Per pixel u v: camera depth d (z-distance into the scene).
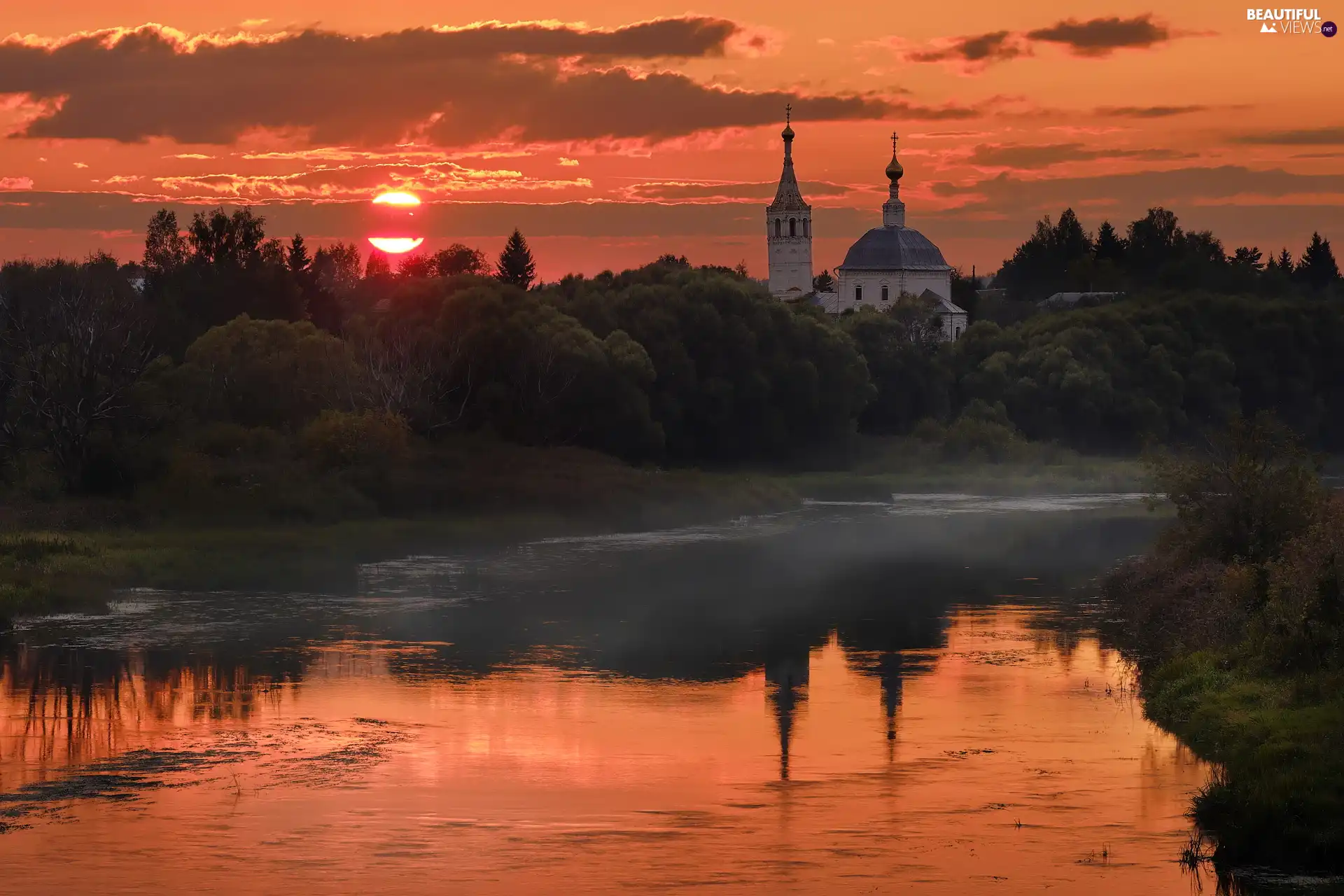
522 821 37.97
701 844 36.22
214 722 48.44
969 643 63.62
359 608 72.62
